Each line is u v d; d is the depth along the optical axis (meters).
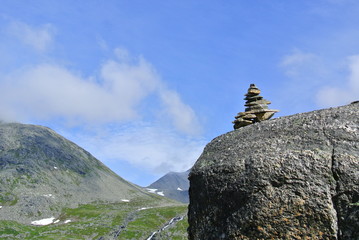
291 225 13.38
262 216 13.80
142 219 186.88
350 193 12.98
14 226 166.00
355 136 13.94
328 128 14.59
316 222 13.11
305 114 15.82
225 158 15.93
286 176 13.92
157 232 161.25
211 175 15.90
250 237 13.90
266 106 24.05
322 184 13.44
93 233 162.75
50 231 166.12
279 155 14.43
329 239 12.80
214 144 17.50
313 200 13.31
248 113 23.70
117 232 164.00
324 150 14.01
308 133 14.81
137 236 157.75
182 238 150.25
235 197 14.73
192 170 17.08
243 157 15.28
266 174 14.25
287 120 16.05
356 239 12.31
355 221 12.47
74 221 195.75
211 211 15.48
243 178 14.71
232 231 14.30
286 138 15.11
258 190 14.20
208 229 15.38
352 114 14.70
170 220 185.75
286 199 13.66
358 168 13.20
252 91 24.78
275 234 13.51
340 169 13.37
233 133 17.30
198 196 16.28
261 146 15.30
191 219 16.39
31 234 157.75
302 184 13.63
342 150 13.77
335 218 12.94
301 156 14.06
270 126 16.27
